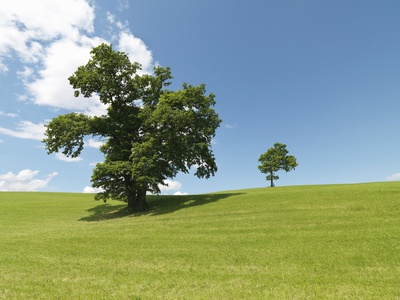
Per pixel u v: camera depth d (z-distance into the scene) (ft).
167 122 120.57
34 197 217.77
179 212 106.42
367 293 31.07
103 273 43.29
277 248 53.01
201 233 71.05
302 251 50.03
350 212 78.18
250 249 53.83
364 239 53.83
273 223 74.84
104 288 36.06
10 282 39.24
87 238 73.61
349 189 111.96
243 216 87.04
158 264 47.55
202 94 133.28
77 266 47.78
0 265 49.60
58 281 39.37
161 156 125.59
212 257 50.14
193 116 124.47
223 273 41.27
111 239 70.79
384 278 35.58
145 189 126.52
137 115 134.00
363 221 67.77
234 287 35.17
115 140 140.77
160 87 143.74
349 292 31.68
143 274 42.19
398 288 31.91
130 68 136.46
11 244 70.74
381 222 65.21
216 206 107.96
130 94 139.33
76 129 123.75
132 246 62.13
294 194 114.93
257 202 106.63
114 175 129.39
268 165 273.75
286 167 275.18
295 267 42.27
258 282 36.68
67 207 161.68
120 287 36.45
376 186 112.57
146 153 120.26
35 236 82.99
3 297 32.96
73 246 64.80
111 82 130.62
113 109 139.74
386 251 46.19
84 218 128.06
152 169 119.03
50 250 61.46
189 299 31.73
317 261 44.29
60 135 127.24
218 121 136.46
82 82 128.57
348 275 37.60
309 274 38.93
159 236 70.95
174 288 35.60
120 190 129.90
